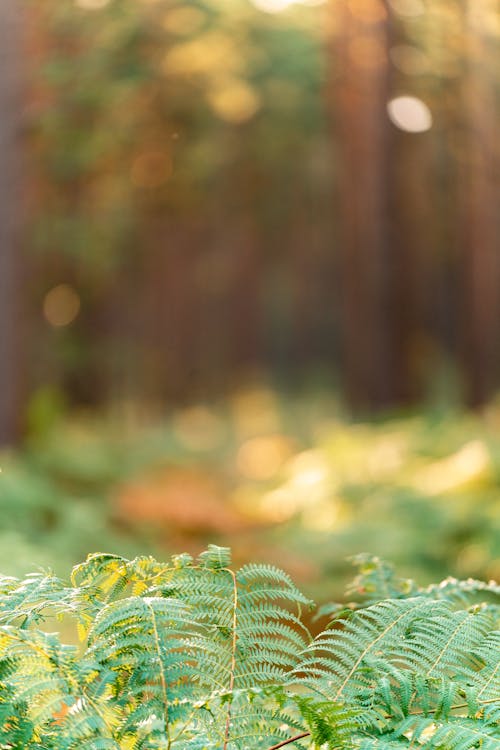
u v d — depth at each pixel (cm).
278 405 2945
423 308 2430
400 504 905
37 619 213
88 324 2236
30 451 1202
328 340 3900
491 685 211
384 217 1812
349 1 1455
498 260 1841
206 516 912
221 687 211
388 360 1831
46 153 1377
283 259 3381
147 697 208
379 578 281
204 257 2992
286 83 1599
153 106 1510
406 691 204
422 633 224
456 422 1351
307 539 822
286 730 225
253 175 2403
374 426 1600
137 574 229
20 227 1201
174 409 2825
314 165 2245
